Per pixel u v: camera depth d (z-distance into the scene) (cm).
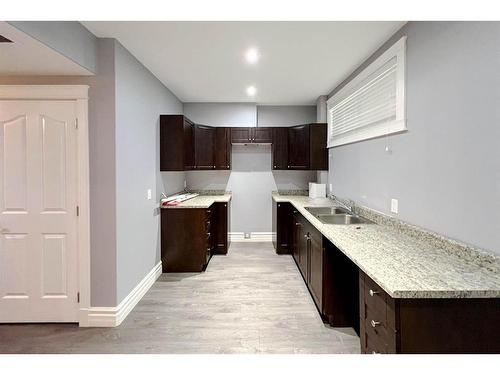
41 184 275
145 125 356
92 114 273
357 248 203
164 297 338
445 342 139
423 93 222
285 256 495
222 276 404
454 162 189
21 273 278
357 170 359
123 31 260
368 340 174
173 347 241
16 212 276
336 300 274
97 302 278
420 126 226
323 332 264
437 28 205
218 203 505
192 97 518
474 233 174
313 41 285
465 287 138
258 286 368
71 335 260
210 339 253
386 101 286
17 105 272
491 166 161
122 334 261
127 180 302
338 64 349
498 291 135
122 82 290
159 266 407
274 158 540
